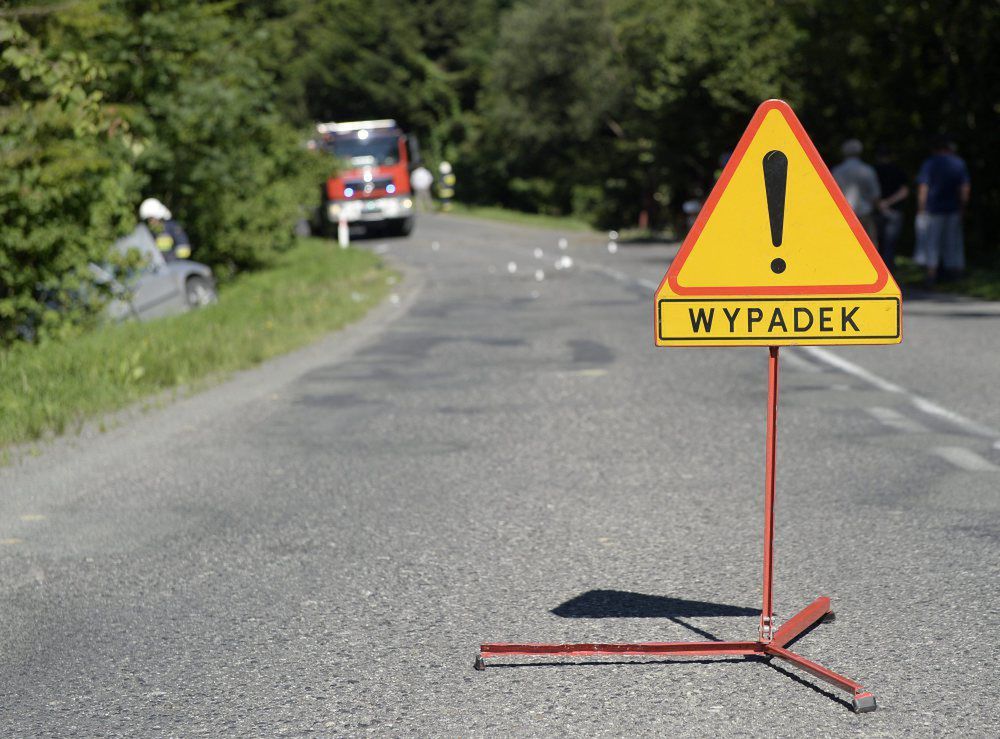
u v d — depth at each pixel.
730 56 46.09
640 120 53.72
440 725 4.66
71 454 10.30
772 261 5.24
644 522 7.69
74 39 19.94
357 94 117.25
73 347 16.31
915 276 25.83
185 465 9.77
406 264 38.62
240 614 6.07
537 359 15.90
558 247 47.12
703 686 4.98
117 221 20.36
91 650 5.61
